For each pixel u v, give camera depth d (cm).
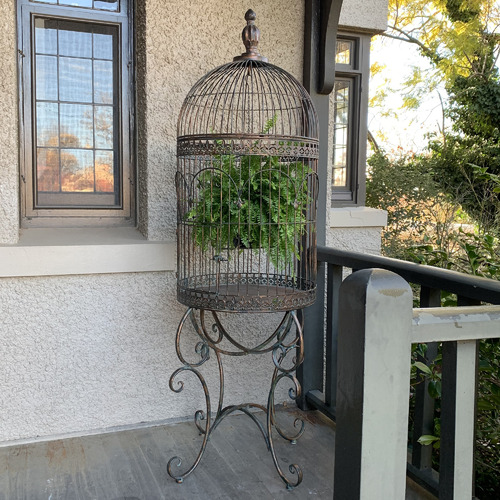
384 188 521
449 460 94
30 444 249
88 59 270
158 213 265
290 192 209
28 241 247
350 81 354
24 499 206
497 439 212
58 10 260
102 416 263
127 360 265
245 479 224
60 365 254
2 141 237
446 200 520
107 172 279
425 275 190
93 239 258
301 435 263
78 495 210
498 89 871
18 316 245
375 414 86
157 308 268
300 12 280
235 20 270
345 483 91
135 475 225
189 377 278
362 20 330
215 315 231
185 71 264
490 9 799
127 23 272
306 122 275
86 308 255
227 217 211
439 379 189
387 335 86
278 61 279
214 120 244
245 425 275
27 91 258
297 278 254
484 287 159
